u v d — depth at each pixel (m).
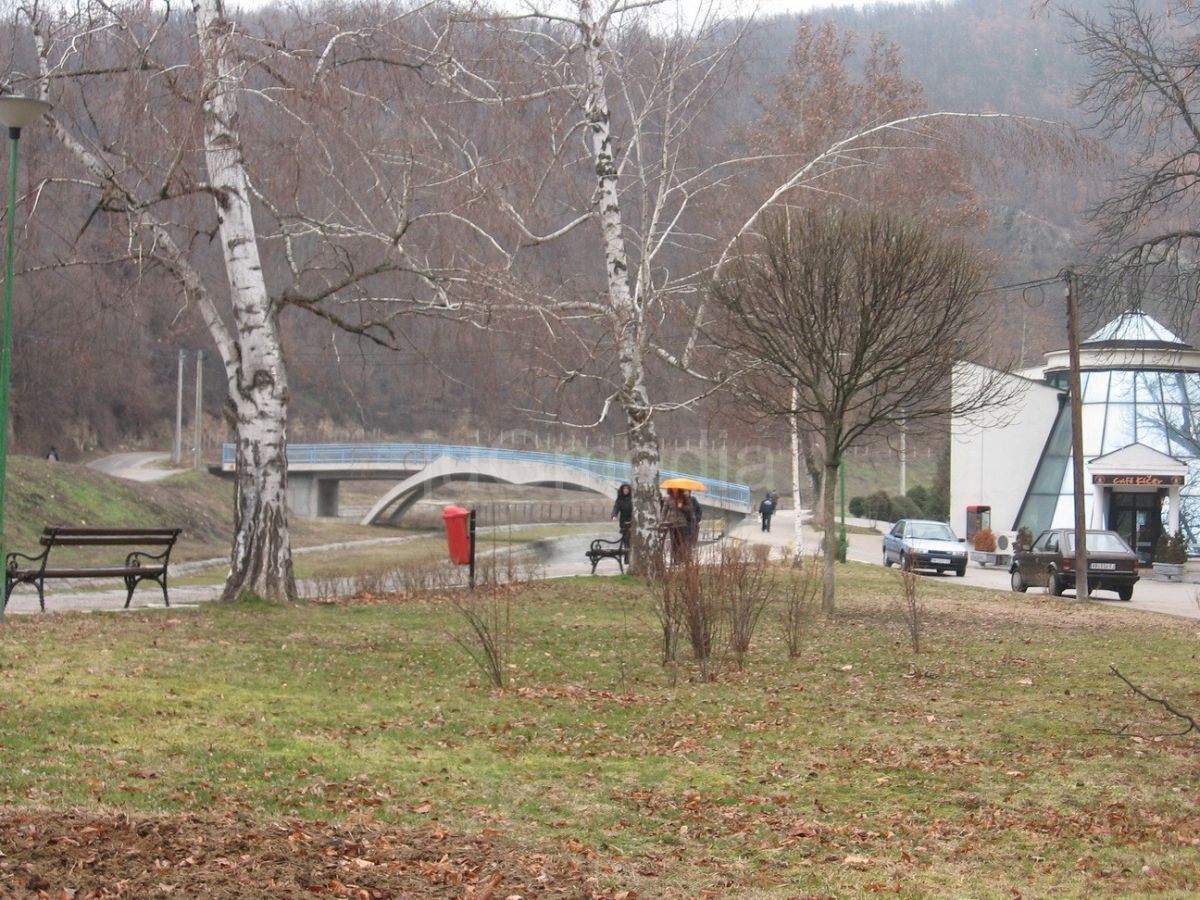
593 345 21.83
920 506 71.25
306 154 17.30
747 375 22.69
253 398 17.84
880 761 9.64
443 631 15.41
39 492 45.47
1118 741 10.42
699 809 8.09
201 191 17.23
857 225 19.81
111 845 5.70
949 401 22.12
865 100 33.59
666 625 14.34
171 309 18.81
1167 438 51.16
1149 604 29.70
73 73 16.52
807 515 67.88
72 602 20.31
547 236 21.14
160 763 7.96
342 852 6.18
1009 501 55.25
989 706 12.12
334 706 10.75
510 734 10.19
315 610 17.42
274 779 7.86
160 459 69.81
